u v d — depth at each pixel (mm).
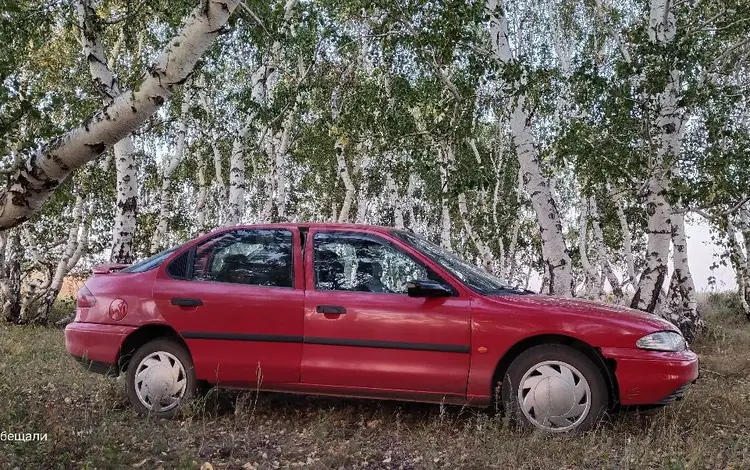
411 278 5223
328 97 16422
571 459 4328
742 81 15508
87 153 3982
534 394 4879
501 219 24344
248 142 15719
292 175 27438
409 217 24391
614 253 25156
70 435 4504
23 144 3984
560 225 9719
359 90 13508
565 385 4844
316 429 4945
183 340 5434
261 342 5230
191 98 17125
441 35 9609
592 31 18578
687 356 4965
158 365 5449
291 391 5258
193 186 25094
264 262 5477
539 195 9758
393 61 14148
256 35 12172
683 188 9445
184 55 3922
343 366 5098
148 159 21688
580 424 4824
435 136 11805
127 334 5461
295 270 5363
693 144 12711
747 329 13719
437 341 4961
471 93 10680
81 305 5742
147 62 16000
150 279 5574
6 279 14875
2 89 4047
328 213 27438
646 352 4805
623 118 9992
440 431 5023
